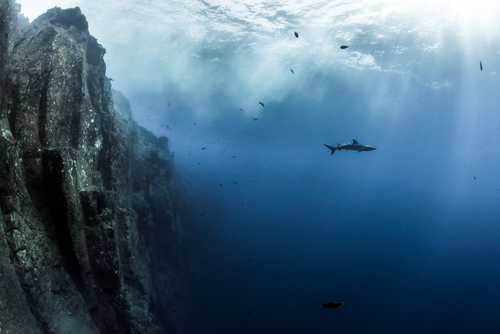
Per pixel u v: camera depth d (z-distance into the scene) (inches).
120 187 361.4
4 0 213.2
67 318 224.2
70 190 229.1
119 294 261.3
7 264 190.2
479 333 1019.3
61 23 319.9
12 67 230.7
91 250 246.5
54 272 227.3
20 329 186.5
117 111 560.7
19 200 207.6
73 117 268.2
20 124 222.5
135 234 378.6
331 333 842.8
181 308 530.0
